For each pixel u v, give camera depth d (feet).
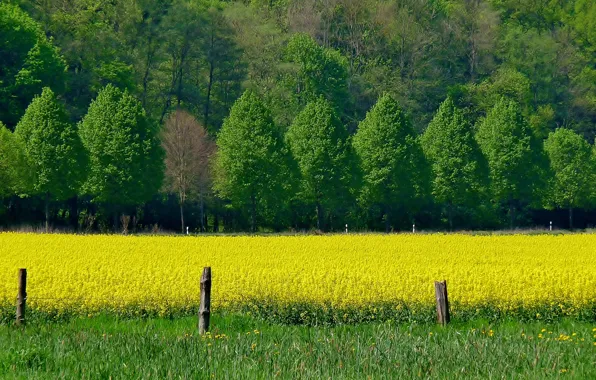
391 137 353.31
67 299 100.83
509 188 378.94
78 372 59.47
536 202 412.98
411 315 97.76
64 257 158.10
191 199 407.85
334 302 99.76
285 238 232.53
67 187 315.78
